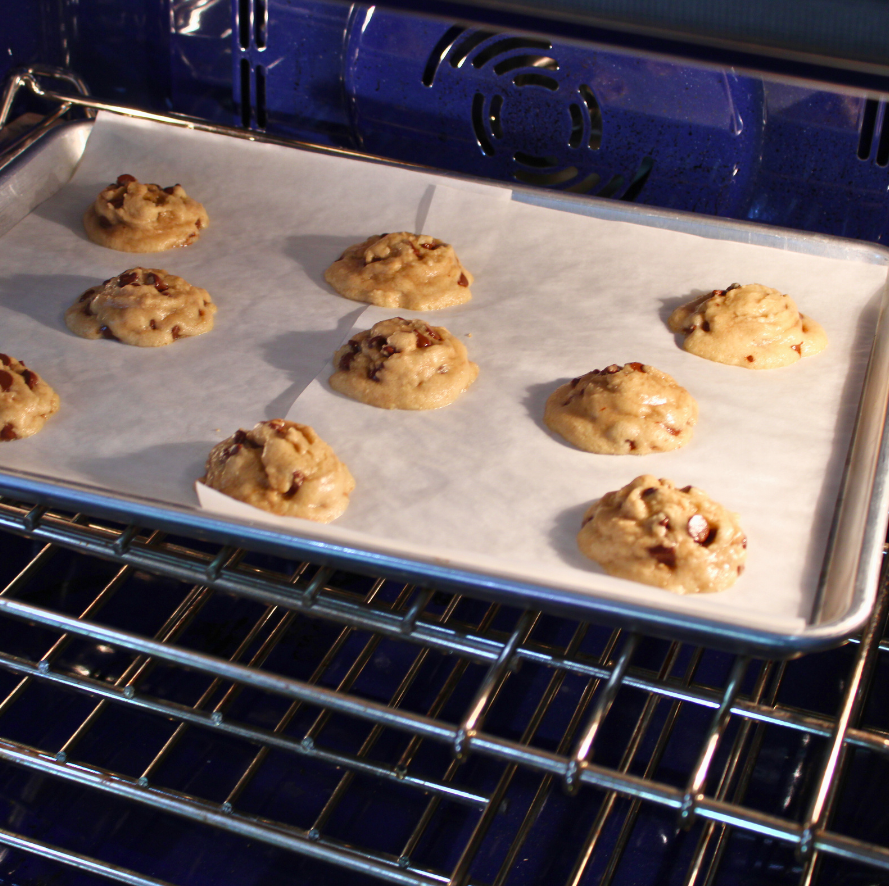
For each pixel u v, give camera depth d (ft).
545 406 3.57
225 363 3.66
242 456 3.42
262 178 4.00
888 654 3.47
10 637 3.50
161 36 4.01
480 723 3.40
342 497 3.40
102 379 3.62
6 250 3.88
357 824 3.28
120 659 3.48
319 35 3.90
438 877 3.15
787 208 3.79
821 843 2.93
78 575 3.60
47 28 4.03
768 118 3.70
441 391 3.58
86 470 3.45
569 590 3.15
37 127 4.03
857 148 3.67
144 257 3.88
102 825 3.28
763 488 3.42
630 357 3.65
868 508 3.26
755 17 2.45
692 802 2.96
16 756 3.25
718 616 3.11
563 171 3.90
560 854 3.25
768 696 3.40
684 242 3.82
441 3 2.68
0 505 3.28
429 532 3.37
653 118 3.76
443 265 3.78
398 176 3.94
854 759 3.34
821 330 3.67
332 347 3.69
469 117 3.89
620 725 3.40
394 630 3.15
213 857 3.26
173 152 4.04
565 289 3.78
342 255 3.85
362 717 3.05
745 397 3.57
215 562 3.20
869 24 2.37
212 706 3.41
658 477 3.45
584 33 2.63
